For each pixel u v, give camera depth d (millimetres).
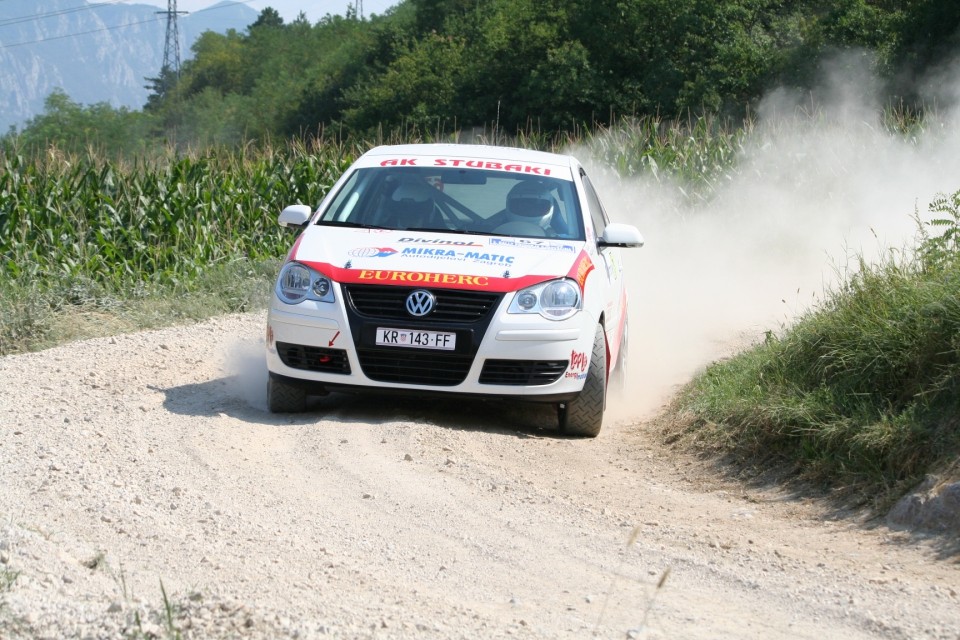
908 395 17672
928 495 15094
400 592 12414
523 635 11086
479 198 22469
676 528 15328
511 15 142750
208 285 37812
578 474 18016
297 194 47562
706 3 118500
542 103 123688
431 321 19406
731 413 19766
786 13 125938
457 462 17781
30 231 40000
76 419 19375
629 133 56125
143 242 41750
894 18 111312
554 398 19844
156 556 13133
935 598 12461
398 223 21938
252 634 10391
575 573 13461
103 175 43312
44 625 10523
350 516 15188
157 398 21234
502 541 14508
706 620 11914
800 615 12148
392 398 22469
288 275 20422
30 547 12758
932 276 20344
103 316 33312
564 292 19938
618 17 123375
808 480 17297
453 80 144125
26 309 31062
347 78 197500
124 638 10203
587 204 23188
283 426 19594
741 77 115812
